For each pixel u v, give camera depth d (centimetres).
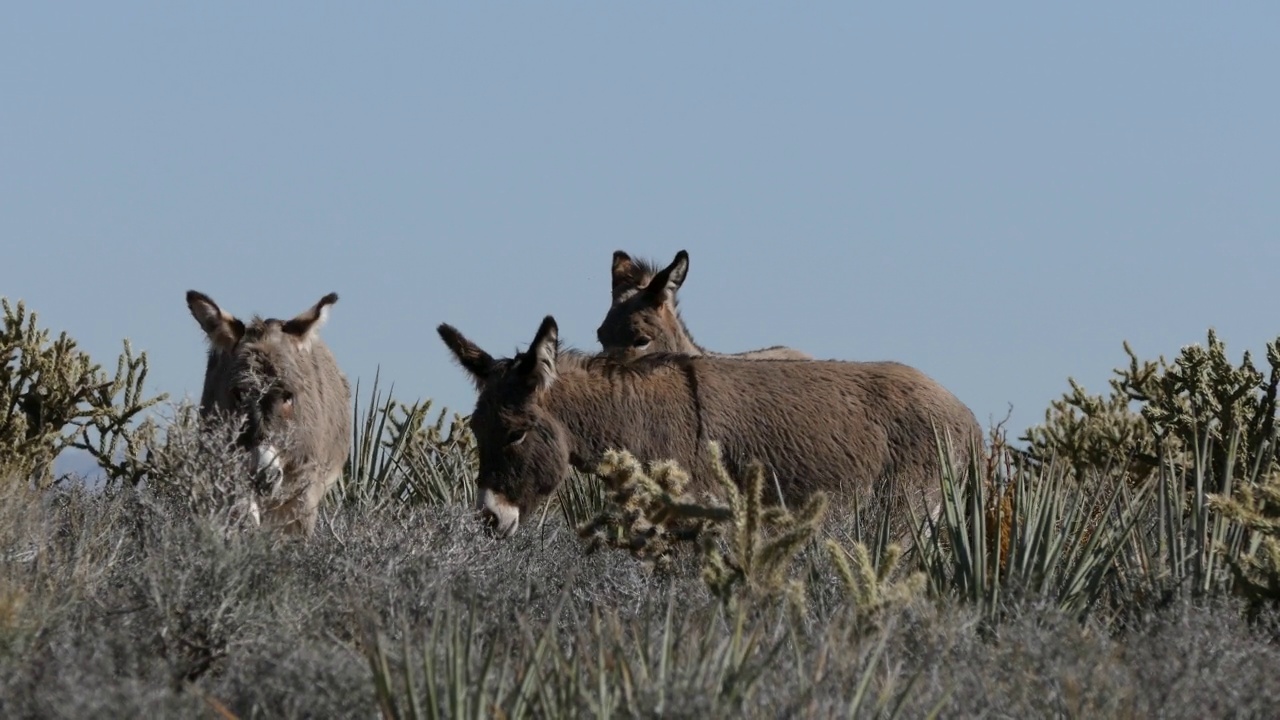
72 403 4650
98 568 3023
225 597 2564
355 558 3114
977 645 2419
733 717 1869
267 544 2848
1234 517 2888
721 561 2641
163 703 1897
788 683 2033
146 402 4775
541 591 3038
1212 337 4294
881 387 4159
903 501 3903
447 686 1919
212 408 4034
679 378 4062
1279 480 2925
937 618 2539
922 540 3269
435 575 2891
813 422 4047
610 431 3959
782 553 2589
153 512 3344
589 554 3250
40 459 4466
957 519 3120
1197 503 3164
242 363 3922
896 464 4075
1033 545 3052
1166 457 4172
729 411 4034
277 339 4016
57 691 1958
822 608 2758
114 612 2545
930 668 2217
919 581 2512
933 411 4144
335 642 2391
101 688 1917
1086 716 2019
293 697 2039
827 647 2164
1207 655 2325
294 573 2870
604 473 3191
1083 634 2467
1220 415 4166
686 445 3991
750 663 2102
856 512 3331
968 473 3331
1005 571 3148
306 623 2603
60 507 3784
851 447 4050
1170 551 3073
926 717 1983
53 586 2761
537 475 3894
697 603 2770
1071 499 3500
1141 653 2309
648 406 3991
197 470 3416
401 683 2053
